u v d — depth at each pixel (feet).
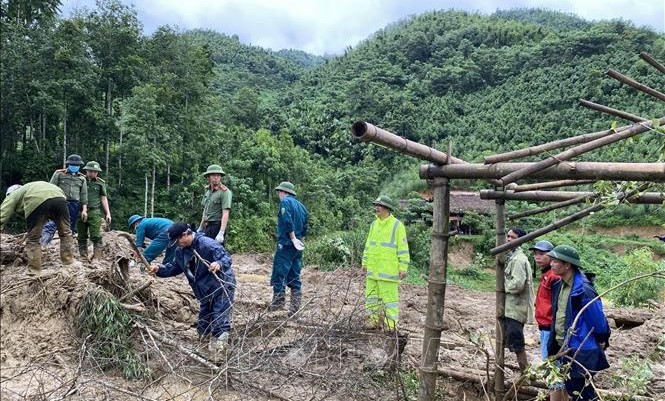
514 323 16.42
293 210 20.94
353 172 142.61
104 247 28.17
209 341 16.52
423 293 35.91
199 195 94.58
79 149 86.58
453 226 102.06
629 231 103.40
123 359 15.31
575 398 13.06
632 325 29.81
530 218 91.61
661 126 11.02
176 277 25.89
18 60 76.69
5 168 81.56
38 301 16.70
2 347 15.67
